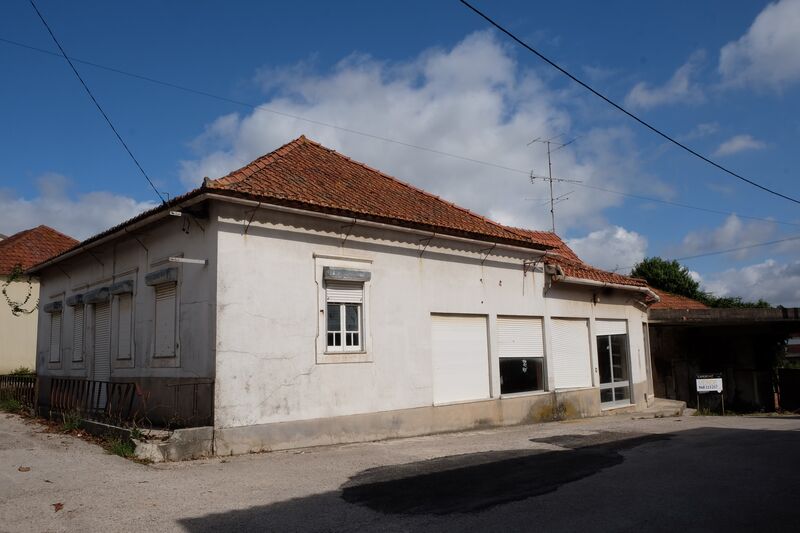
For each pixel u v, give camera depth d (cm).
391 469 925
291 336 1128
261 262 1103
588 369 1839
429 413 1347
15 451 1015
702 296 3803
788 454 1032
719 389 2125
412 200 1538
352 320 1246
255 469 912
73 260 1639
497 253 1566
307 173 1387
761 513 670
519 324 1630
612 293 1969
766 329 2352
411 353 1334
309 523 641
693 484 811
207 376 1048
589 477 860
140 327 1290
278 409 1095
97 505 702
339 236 1223
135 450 968
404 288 1338
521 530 615
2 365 2291
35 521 645
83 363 1570
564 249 2316
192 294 1114
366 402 1232
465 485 814
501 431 1413
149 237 1281
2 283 2317
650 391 2141
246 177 1191
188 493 758
